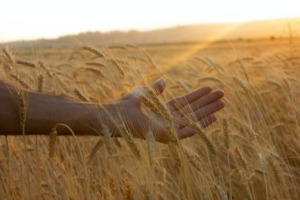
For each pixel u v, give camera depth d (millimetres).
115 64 1068
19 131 584
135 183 750
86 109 625
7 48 1028
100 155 994
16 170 890
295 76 1518
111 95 1048
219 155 1114
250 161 1009
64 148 913
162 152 1140
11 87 585
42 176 952
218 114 1236
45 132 600
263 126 1112
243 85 1136
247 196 934
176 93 1625
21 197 816
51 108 598
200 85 1661
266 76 1744
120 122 646
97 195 803
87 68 1203
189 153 719
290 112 1326
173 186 1003
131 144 626
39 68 1059
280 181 757
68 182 812
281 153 1158
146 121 671
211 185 731
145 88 711
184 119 720
